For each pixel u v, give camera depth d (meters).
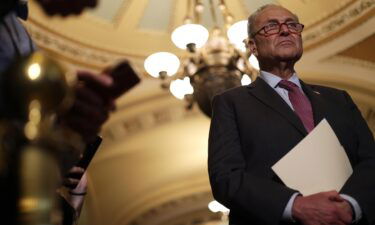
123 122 10.08
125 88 1.57
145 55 8.94
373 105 9.78
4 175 1.09
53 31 8.14
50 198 1.07
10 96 1.19
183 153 11.50
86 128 1.47
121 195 12.08
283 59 2.90
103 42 8.66
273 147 2.51
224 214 13.95
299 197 2.28
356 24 8.44
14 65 1.23
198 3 7.23
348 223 2.25
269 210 2.27
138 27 8.72
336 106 2.75
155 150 11.20
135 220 12.97
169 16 8.65
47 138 1.16
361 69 9.14
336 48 8.88
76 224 2.35
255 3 8.32
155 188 12.41
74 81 1.45
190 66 6.69
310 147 2.43
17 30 1.83
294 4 8.33
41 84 1.20
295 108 2.71
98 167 11.16
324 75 9.40
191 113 10.26
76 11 1.56
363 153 2.62
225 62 6.51
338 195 2.27
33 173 1.07
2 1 1.53
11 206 1.07
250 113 2.64
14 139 1.13
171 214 13.24
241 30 6.31
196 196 13.02
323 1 8.23
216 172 2.49
